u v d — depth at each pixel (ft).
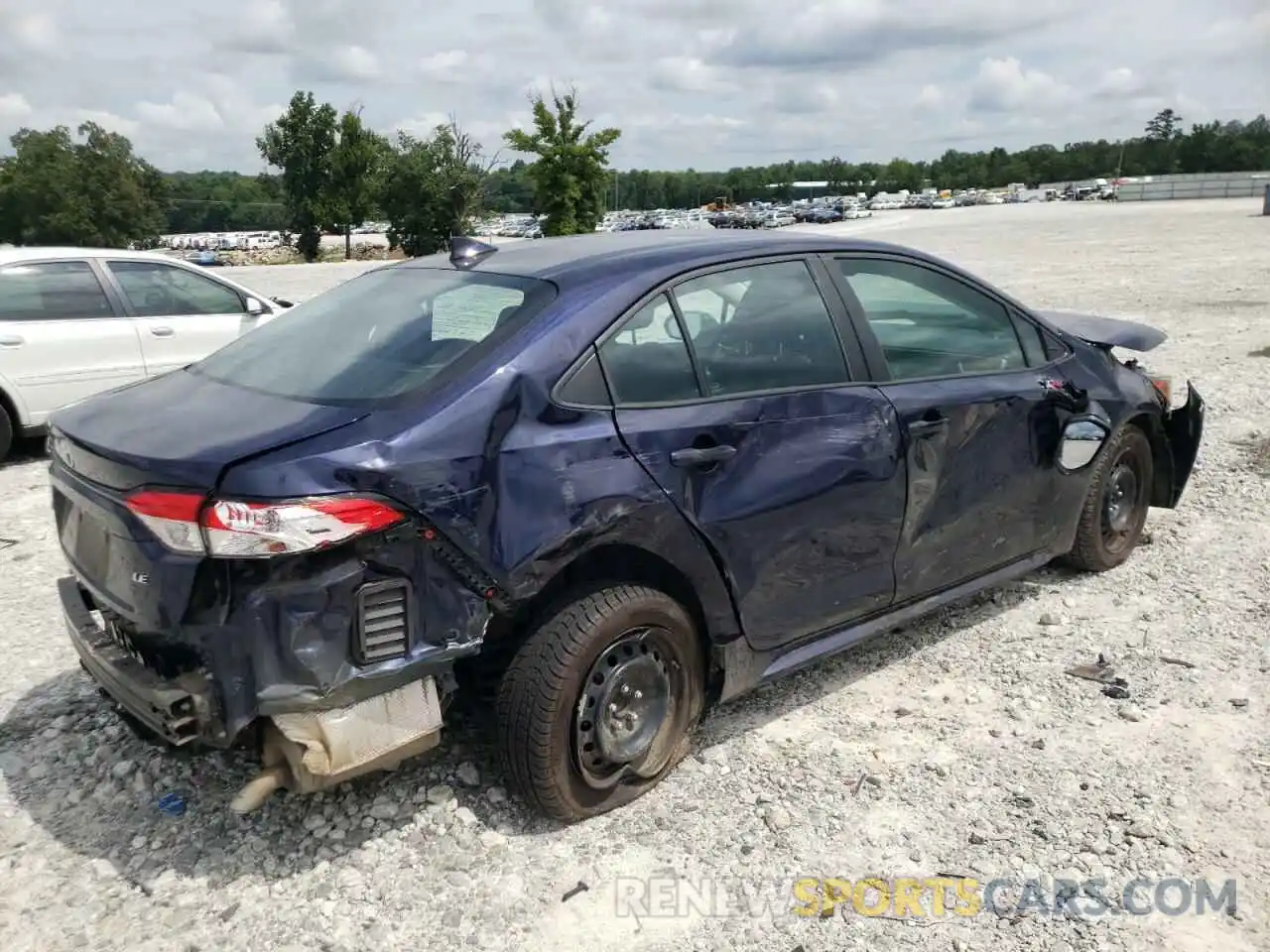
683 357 10.98
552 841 10.29
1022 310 15.12
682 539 10.57
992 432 13.78
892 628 13.21
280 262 191.21
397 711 9.22
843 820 10.59
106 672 9.84
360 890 9.59
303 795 10.94
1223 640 14.40
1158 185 288.10
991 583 14.57
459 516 9.18
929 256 13.94
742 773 11.46
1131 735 12.05
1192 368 33.37
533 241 13.30
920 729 12.32
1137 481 16.97
